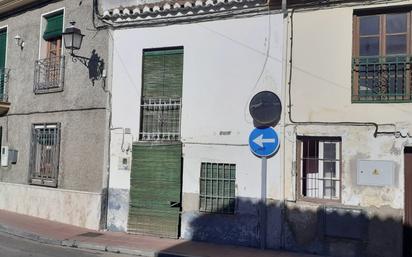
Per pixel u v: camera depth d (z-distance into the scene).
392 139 8.90
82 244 10.23
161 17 11.35
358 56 9.38
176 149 10.91
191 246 9.98
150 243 10.27
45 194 13.35
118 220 11.62
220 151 10.49
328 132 9.41
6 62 15.80
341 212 9.16
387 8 9.16
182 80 11.12
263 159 9.92
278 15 10.05
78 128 12.66
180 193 10.85
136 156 11.41
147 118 11.55
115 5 12.27
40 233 11.23
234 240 10.18
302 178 9.74
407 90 8.92
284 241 9.67
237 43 10.46
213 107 10.63
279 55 9.99
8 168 15.03
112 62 12.06
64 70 13.31
